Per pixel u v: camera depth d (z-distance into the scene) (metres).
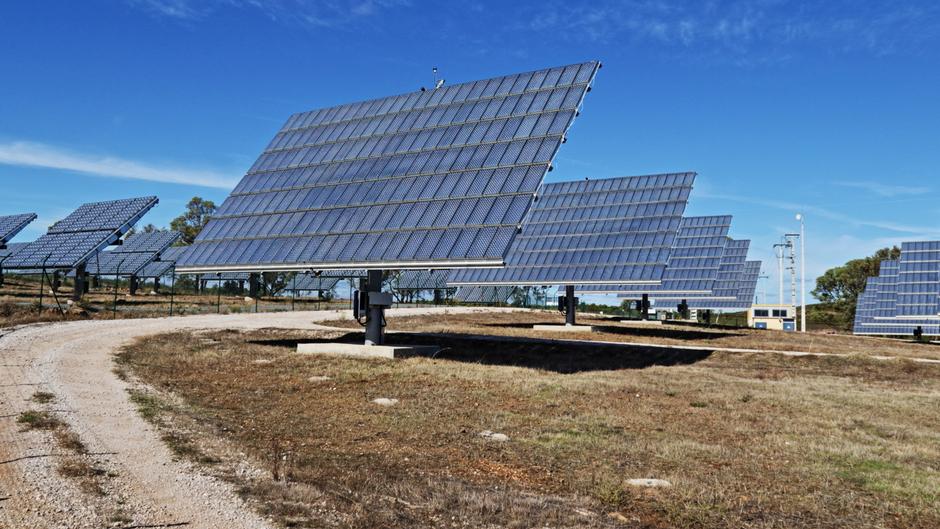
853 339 59.22
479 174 28.62
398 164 31.88
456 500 11.10
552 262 49.31
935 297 62.56
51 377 21.23
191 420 16.50
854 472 13.69
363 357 29.69
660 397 22.69
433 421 17.64
